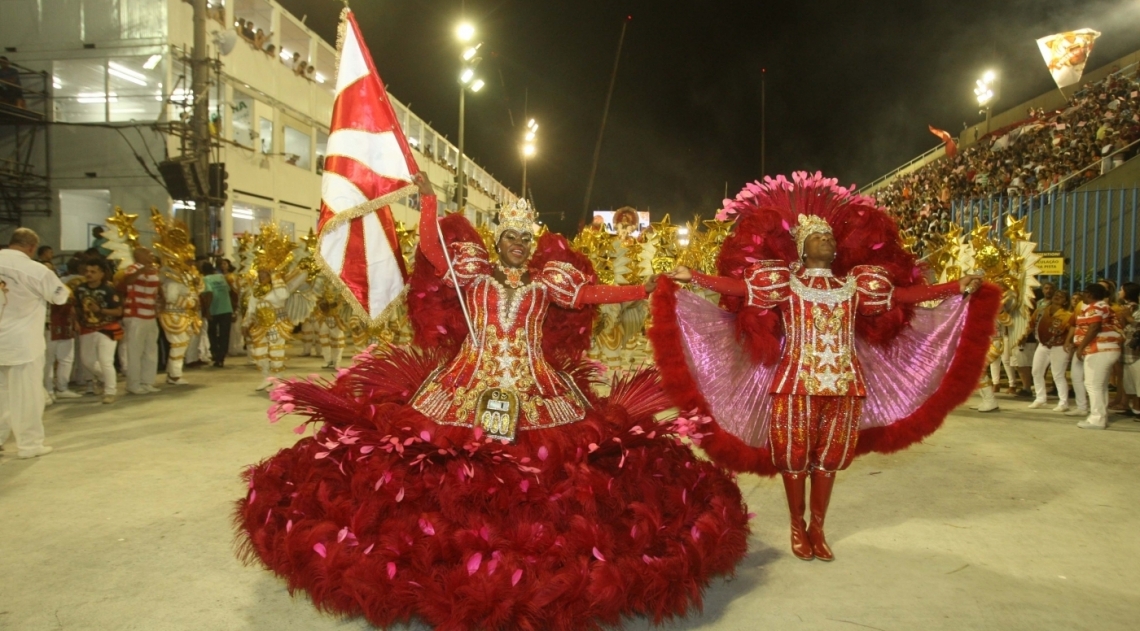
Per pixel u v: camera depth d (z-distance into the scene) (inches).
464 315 153.0
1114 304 352.5
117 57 642.2
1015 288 341.1
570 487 126.8
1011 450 269.9
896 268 170.2
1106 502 205.2
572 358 168.9
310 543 122.1
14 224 653.3
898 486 221.0
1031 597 142.3
